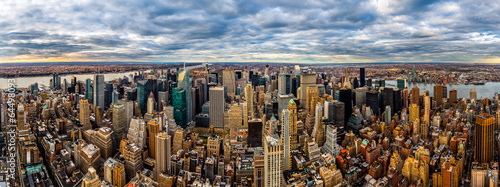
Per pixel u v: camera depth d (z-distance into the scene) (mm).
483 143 186625
